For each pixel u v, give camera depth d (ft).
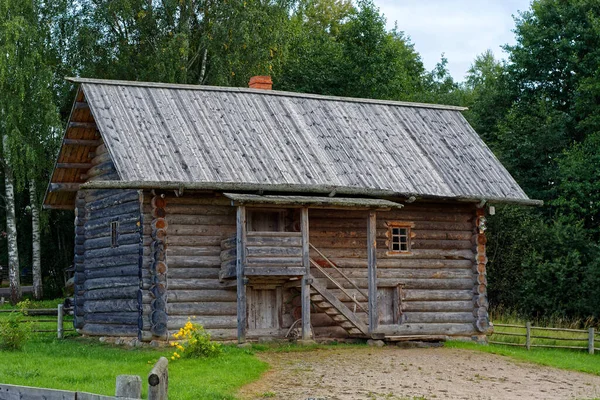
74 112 84.69
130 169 75.41
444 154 91.97
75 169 91.20
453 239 89.25
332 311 81.30
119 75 133.18
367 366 67.41
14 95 120.37
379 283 85.66
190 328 68.39
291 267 76.13
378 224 86.38
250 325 79.87
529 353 84.99
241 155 81.51
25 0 122.52
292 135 86.99
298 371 63.72
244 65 132.67
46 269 161.17
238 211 75.15
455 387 60.44
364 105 96.73
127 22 135.33
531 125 143.54
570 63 145.18
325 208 79.87
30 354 68.54
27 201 155.84
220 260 78.74
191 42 137.28
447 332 87.40
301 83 159.74
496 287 125.08
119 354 69.72
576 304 114.93
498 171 92.07
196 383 55.88
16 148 119.34
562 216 129.08
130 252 80.69
